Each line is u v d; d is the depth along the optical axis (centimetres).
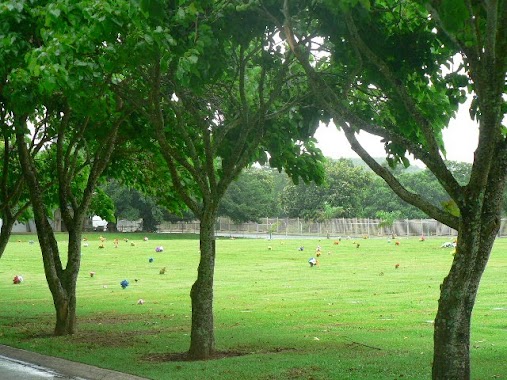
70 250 1338
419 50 978
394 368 951
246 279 2458
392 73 895
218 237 6819
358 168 7544
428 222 6244
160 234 7038
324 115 1164
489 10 657
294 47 854
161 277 2609
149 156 1589
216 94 1201
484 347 1124
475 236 713
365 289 2069
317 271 2700
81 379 956
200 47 855
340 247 3875
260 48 1098
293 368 959
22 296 2080
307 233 7431
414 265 2847
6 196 1512
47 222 1330
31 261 3350
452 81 980
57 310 1323
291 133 1191
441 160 746
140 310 1714
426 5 684
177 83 1043
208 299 1076
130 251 3806
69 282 1334
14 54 944
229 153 1194
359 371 934
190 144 1068
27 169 1300
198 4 825
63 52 850
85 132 1338
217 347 1153
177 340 1237
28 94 970
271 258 3338
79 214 1342
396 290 2023
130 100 1070
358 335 1270
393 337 1242
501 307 1605
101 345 1191
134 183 1723
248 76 1202
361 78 1094
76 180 1798
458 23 609
